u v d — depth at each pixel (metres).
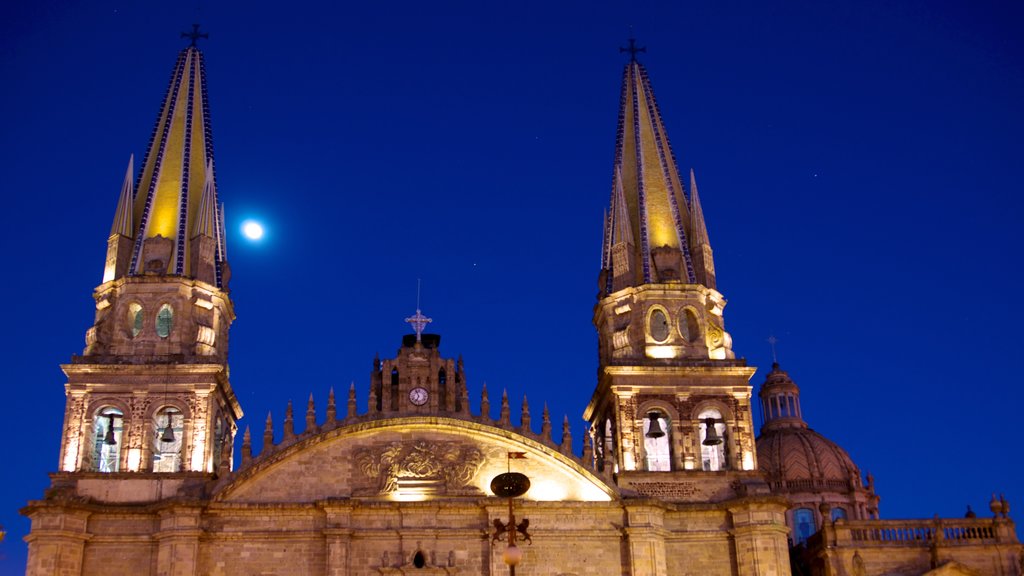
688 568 71.31
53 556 67.12
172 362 74.00
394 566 68.69
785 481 97.69
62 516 67.94
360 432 72.31
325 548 69.00
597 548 70.50
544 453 73.06
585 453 73.44
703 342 78.81
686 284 79.88
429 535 69.69
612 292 80.94
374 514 70.12
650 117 88.62
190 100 85.75
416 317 76.00
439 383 74.81
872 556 72.56
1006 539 72.38
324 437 71.69
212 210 81.44
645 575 69.31
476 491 71.75
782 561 70.75
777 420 105.25
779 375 107.31
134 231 80.88
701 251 82.62
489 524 70.25
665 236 82.88
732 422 76.31
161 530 68.38
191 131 84.19
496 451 73.00
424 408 73.38
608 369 76.12
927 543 72.69
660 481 73.88
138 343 75.06
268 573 68.38
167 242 78.94
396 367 74.62
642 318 78.94
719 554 71.69
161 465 75.25
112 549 68.75
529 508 70.75
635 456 74.69
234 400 80.62
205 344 76.31
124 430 72.62
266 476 70.88
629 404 75.88
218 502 69.06
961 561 72.00
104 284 77.88
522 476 70.88
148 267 78.06
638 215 83.62
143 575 68.31
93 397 73.25
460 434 73.25
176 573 66.88
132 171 82.44
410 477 71.56
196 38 89.69
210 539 68.62
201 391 73.75
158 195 81.12
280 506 69.44
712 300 81.44
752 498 71.44
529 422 73.81
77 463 71.44
